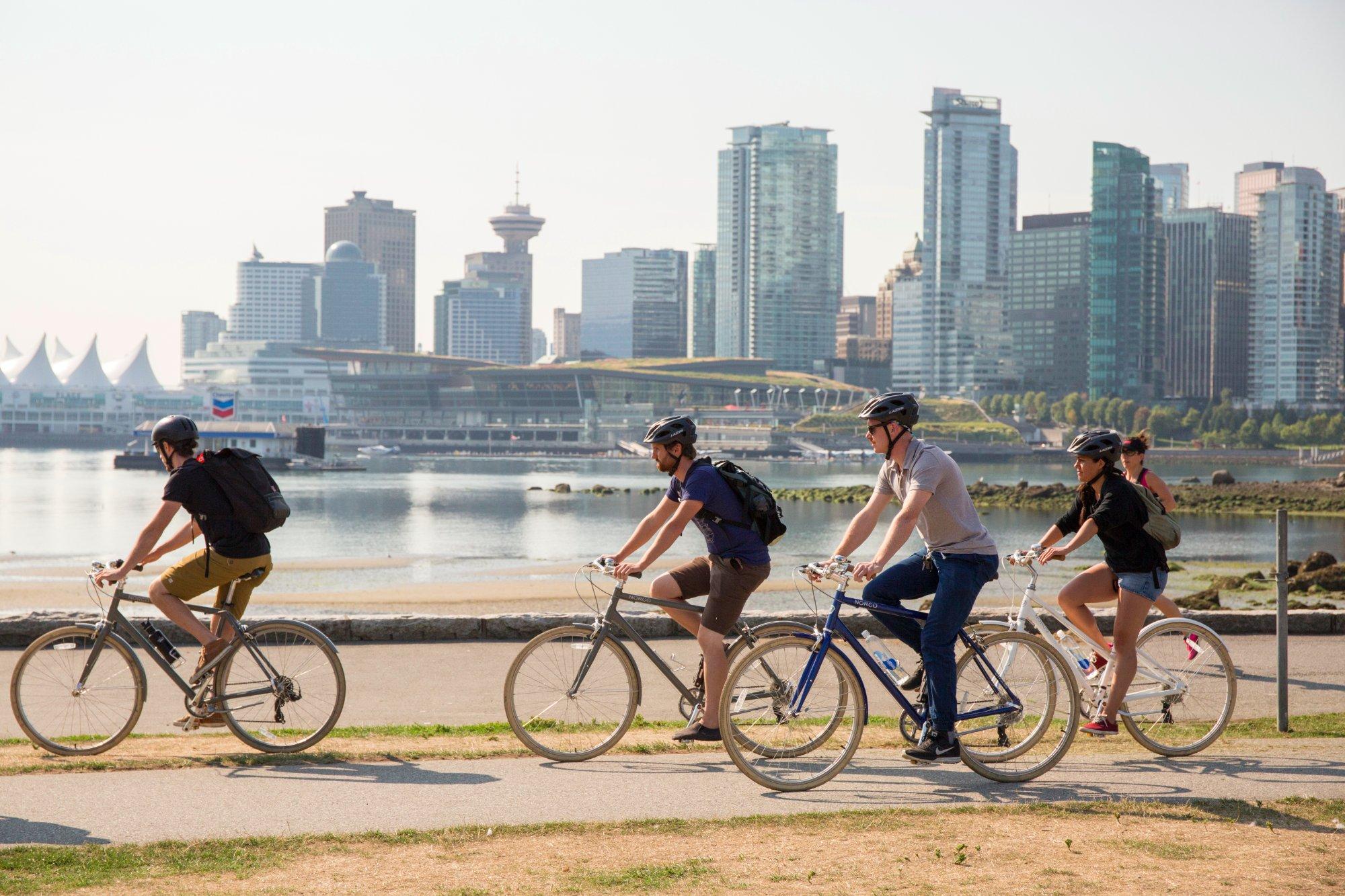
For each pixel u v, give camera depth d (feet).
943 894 29.58
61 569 257.75
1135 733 46.50
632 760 43.68
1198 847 33.47
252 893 29.40
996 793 39.73
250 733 45.62
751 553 42.55
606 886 30.04
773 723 40.98
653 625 72.74
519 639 73.15
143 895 29.27
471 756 44.11
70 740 45.11
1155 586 45.62
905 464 40.91
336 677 46.21
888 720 52.75
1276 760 44.80
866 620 69.72
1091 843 33.78
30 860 31.78
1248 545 345.72
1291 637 75.20
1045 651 42.98
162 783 40.06
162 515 44.37
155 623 67.41
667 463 43.88
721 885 30.14
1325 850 33.22
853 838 34.24
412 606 183.52
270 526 45.52
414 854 32.50
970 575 40.73
